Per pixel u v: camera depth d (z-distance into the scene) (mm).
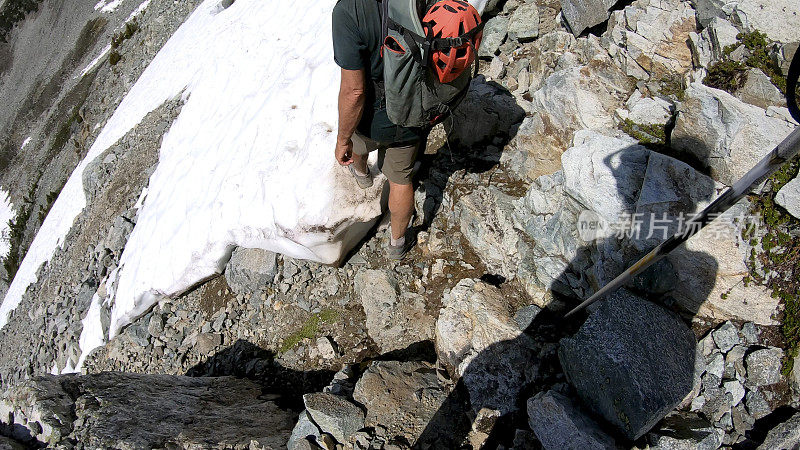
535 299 3990
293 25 7910
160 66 14477
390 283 4754
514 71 5426
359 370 4504
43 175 25078
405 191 4125
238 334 5562
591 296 3551
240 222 5812
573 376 3279
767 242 3254
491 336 3822
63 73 37438
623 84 4410
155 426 3920
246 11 10164
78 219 12422
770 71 3797
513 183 4672
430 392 3822
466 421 3629
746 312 3270
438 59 3066
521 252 4234
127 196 10086
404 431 3633
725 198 2473
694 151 3691
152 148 10328
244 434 3941
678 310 3461
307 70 6594
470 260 4617
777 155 2154
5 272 23000
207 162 7535
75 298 9383
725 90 3914
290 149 5871
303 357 4930
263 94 7254
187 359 5785
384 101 3488
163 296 6629
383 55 3178
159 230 7590
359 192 4895
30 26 43469
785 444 2801
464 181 4887
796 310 3135
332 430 3631
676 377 3043
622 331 3182
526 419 3439
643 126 4043
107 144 14812
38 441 3836
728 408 3105
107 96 20859
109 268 8844
